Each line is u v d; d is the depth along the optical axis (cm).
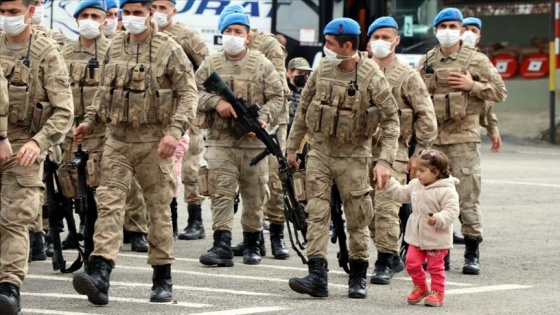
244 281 1983
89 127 1808
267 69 2186
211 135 2177
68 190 1895
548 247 2466
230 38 2161
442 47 2223
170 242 1758
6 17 1586
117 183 1731
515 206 3166
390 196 1986
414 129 2039
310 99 1856
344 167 1814
